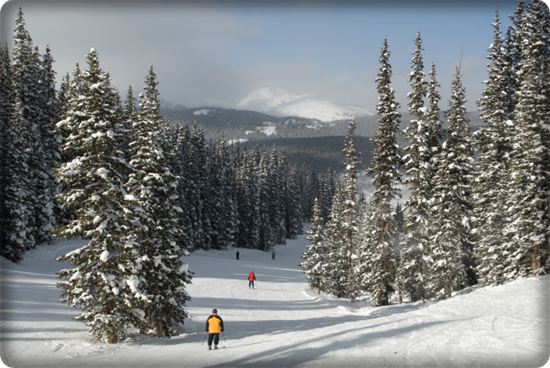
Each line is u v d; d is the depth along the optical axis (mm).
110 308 20281
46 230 45875
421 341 15742
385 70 35750
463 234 36594
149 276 22750
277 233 105375
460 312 20688
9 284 30516
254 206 94625
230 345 19547
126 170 22016
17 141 40188
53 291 30203
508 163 32688
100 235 20359
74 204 20641
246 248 92125
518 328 16297
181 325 26219
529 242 27469
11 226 39469
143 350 18594
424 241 34875
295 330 23203
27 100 47000
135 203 21000
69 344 18797
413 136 35875
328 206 136375
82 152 21219
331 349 15578
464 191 36406
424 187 35344
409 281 35781
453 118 37156
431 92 36438
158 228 23125
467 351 14320
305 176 159000
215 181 83500
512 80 34906
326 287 49406
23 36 48281
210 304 34812
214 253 77312
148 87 24375
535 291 22062
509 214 29422
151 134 24000
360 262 43500
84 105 20609
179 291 23609
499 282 30922
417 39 35656
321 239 52094
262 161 103250
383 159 36219
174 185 24234
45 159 46938
